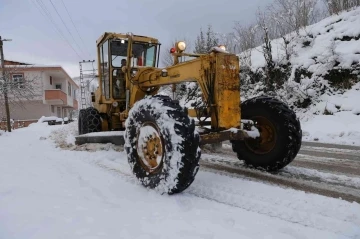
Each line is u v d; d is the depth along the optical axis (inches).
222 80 126.3
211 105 128.8
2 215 87.2
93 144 211.9
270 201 100.3
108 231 76.8
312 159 183.8
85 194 108.4
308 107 396.8
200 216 86.8
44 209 91.8
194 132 104.1
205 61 132.5
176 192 106.5
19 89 740.0
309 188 116.9
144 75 194.1
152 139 113.9
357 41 401.4
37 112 1066.1
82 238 72.9
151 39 243.6
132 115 123.1
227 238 72.7
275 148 138.6
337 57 396.5
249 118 147.3
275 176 134.6
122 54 238.2
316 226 81.4
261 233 75.7
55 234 75.2
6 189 112.3
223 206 96.6
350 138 276.8
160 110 107.8
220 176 132.0
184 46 154.1
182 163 101.1
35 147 248.1
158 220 83.7
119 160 171.2
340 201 98.7
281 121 135.9
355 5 466.3
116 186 118.8
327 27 450.3
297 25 503.8
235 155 190.7
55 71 1061.8
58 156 192.2
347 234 76.1
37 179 129.3
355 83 377.1
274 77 454.9
